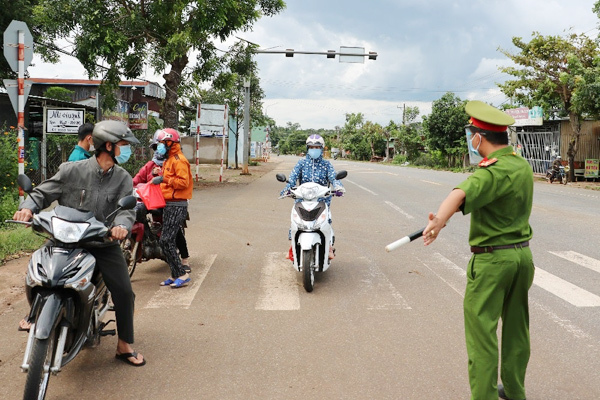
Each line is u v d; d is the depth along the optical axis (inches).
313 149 277.9
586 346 185.5
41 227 141.7
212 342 188.2
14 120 735.1
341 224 447.8
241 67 814.5
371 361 172.4
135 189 249.1
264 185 828.0
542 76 1079.0
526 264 132.6
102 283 162.1
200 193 687.7
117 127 156.9
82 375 161.5
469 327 134.5
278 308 226.7
